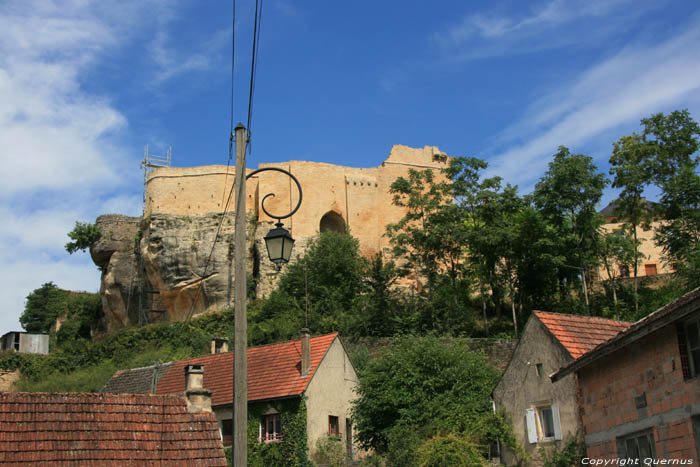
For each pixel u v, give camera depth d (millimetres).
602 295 48125
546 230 46094
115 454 16469
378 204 65750
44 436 16250
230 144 13773
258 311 55375
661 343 15109
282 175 63594
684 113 46188
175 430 17500
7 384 57688
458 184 48688
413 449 23797
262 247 60844
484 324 48969
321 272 55594
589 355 16609
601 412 17344
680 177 44562
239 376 12133
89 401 17375
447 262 53188
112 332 63625
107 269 68125
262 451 28062
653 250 57656
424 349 28016
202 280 60688
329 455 27766
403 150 67875
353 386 31922
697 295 13188
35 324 79812
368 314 48531
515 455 21531
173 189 63781
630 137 46688
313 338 31859
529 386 21453
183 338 57281
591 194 44375
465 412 24938
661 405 15000
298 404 28203
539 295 50656
